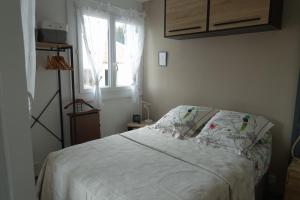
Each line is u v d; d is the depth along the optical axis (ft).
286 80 6.96
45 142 8.48
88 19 8.92
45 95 8.28
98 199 4.04
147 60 11.25
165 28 8.66
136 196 3.91
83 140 8.91
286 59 6.89
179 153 5.94
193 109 8.17
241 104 8.09
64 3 8.36
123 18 10.18
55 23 7.41
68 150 6.11
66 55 8.69
